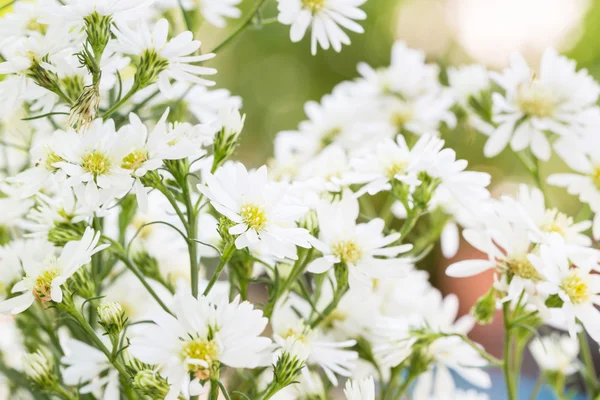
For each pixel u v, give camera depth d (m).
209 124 0.35
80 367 0.36
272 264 0.37
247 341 0.31
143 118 0.36
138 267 0.38
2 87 0.34
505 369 0.37
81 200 0.33
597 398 0.39
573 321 0.35
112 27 0.34
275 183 0.34
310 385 0.37
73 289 0.34
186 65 0.34
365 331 0.39
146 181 0.34
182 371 0.31
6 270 0.36
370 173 0.37
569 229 0.37
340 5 0.38
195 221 0.34
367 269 0.35
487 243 0.36
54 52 0.34
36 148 0.34
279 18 0.38
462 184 0.36
